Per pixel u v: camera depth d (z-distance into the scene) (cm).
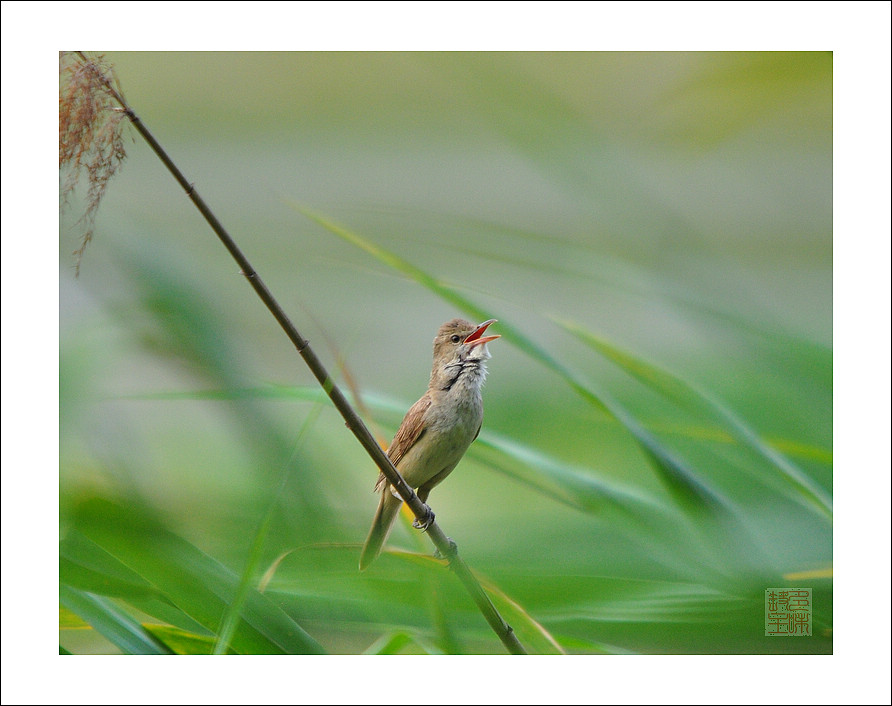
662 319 1370
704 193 1515
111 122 534
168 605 711
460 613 800
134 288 914
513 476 848
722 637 781
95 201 539
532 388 1548
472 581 681
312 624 784
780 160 1488
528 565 912
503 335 795
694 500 752
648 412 1284
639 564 930
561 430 1388
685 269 1038
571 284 1456
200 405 1183
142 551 686
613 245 1047
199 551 692
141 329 902
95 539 695
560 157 1087
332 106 1786
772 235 1539
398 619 794
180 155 1734
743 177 1511
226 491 984
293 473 896
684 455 1027
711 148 1363
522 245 1064
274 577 805
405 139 1795
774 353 967
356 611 792
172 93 1731
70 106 527
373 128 1792
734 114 1267
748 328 985
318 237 1661
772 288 1462
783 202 1523
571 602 816
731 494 1007
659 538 799
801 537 948
